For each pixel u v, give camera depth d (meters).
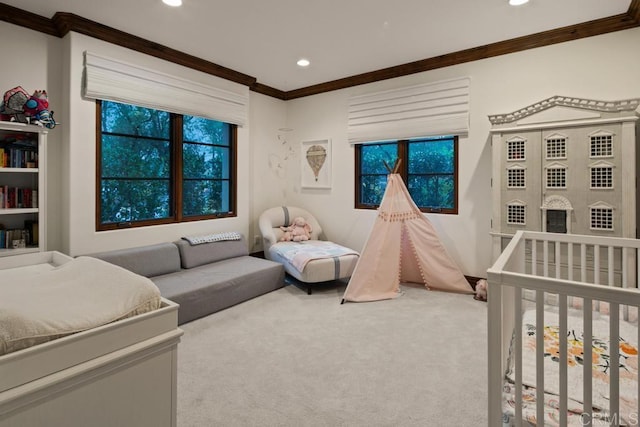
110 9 2.90
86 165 3.21
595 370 1.53
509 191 3.32
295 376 2.23
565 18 3.06
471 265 3.93
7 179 2.88
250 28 3.24
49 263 2.59
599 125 2.91
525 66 3.52
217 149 4.61
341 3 2.80
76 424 1.02
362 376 2.23
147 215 3.85
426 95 4.10
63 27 3.07
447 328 2.96
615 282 2.86
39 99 2.75
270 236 4.50
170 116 4.02
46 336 1.00
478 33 3.36
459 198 3.98
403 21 3.11
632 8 2.87
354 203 4.81
